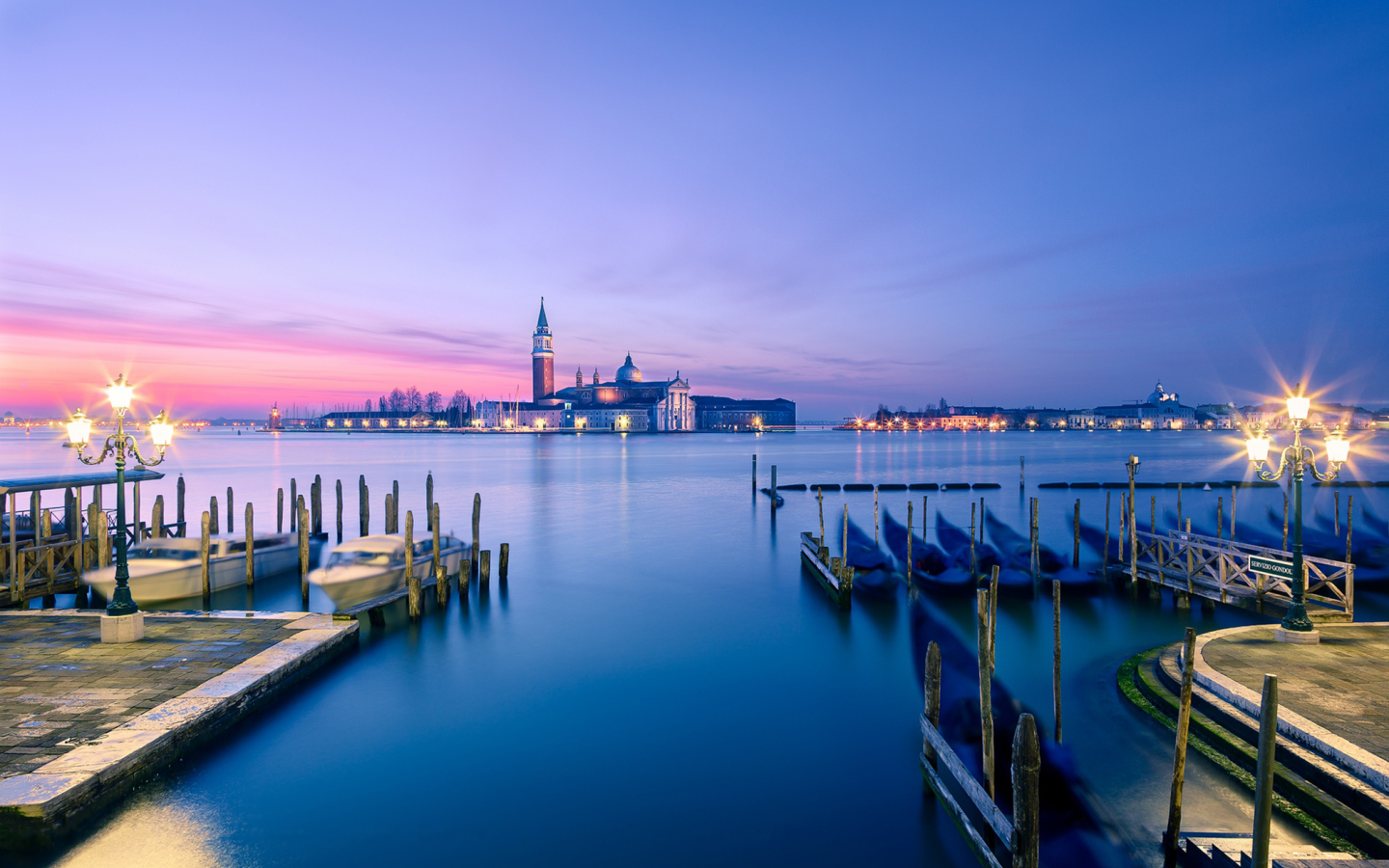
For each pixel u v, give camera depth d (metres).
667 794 11.54
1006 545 31.94
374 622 21.12
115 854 9.66
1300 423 14.41
